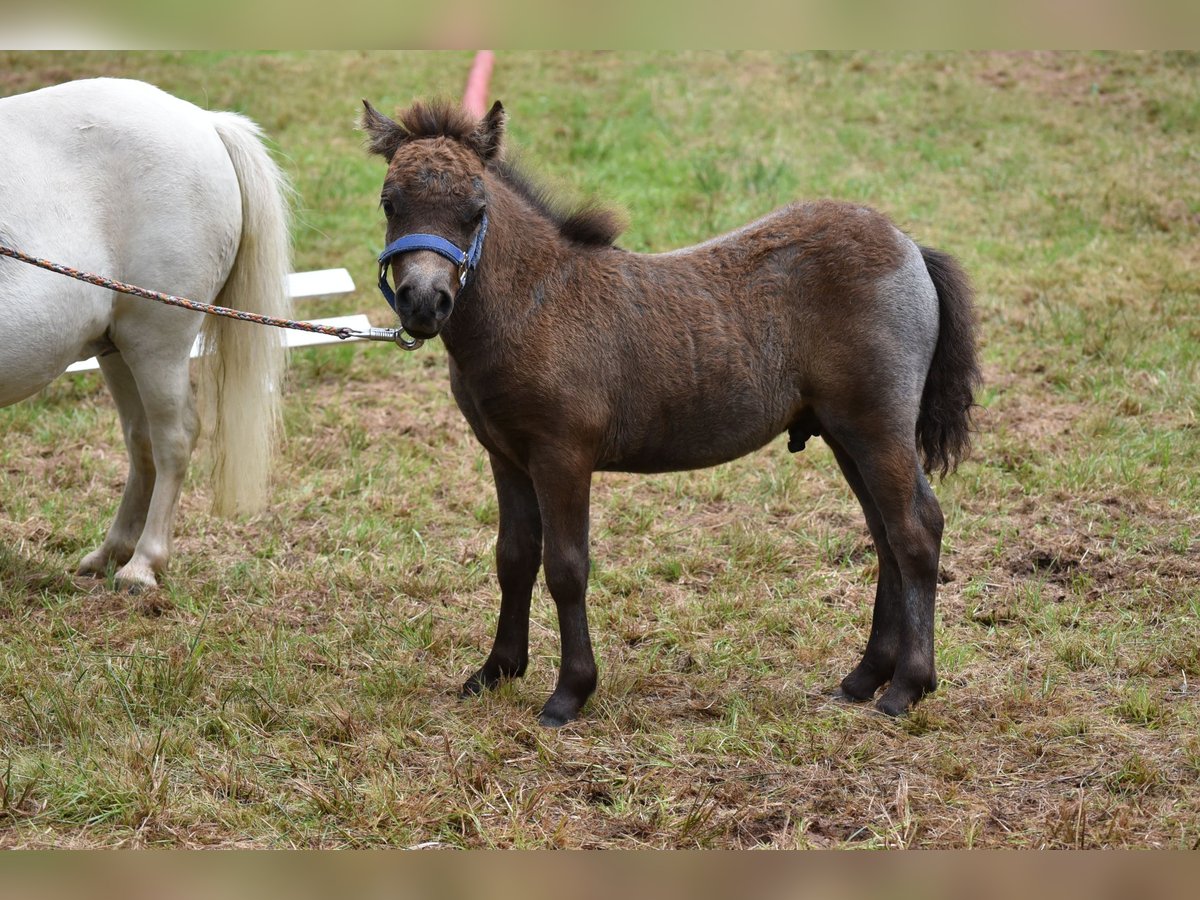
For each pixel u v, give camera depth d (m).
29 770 4.31
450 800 4.20
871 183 12.06
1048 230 11.11
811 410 4.91
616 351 4.59
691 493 7.15
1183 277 9.88
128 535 6.23
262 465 6.06
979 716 4.82
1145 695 4.80
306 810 4.18
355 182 12.16
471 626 5.67
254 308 6.00
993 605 5.78
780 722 4.75
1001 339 9.00
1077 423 7.67
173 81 14.29
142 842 3.98
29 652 5.20
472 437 7.86
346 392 8.49
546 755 4.47
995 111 14.02
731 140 13.21
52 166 5.32
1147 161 12.52
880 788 4.32
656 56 15.82
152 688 4.89
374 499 6.94
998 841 3.99
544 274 4.55
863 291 4.68
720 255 4.82
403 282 4.09
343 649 5.42
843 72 15.29
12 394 5.40
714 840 4.01
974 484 6.97
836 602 5.91
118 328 5.68
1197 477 6.91
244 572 6.12
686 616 5.74
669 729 4.74
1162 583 5.89
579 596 4.69
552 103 14.08
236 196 5.88
